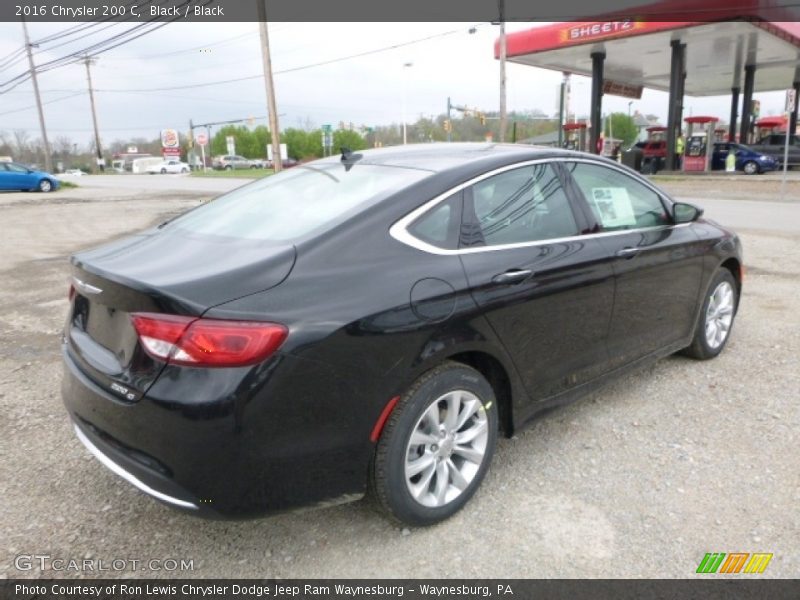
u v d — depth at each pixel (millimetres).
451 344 2676
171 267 2504
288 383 2275
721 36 25984
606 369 3629
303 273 2449
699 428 3645
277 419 2275
